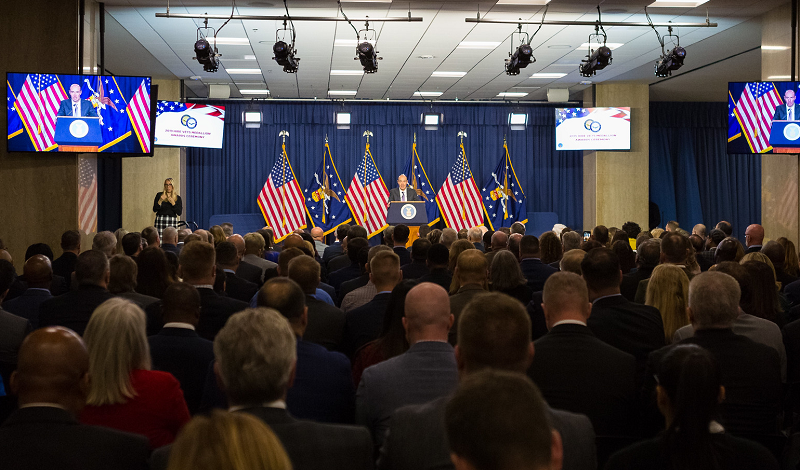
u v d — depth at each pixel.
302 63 12.48
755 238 6.58
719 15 9.85
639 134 14.92
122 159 14.04
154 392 2.18
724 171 17.27
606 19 9.94
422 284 2.33
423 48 11.35
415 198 14.27
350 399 2.47
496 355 1.63
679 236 4.59
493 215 15.93
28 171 8.28
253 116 14.97
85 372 1.66
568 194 16.62
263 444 0.87
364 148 16.27
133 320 2.19
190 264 3.51
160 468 1.53
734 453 1.64
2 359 3.33
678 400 1.63
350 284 4.89
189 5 9.15
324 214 15.55
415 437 1.65
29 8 8.30
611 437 2.20
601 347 2.40
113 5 9.12
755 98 9.19
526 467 0.85
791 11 9.29
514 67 9.31
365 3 9.03
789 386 3.05
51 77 7.96
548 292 2.51
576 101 16.12
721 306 2.47
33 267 4.19
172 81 14.12
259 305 2.52
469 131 16.45
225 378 1.56
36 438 1.55
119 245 6.87
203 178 15.97
